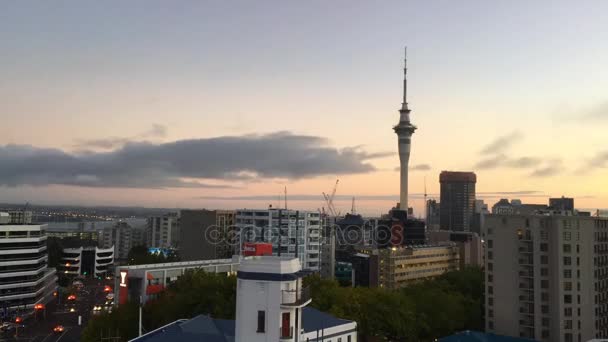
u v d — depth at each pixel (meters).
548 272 164.38
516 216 170.75
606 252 172.75
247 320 64.75
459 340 137.38
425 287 199.00
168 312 132.88
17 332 196.62
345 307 145.50
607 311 170.50
